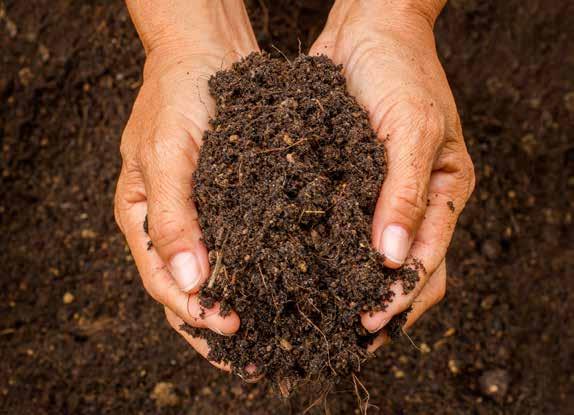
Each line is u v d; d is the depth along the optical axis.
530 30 0.56
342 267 0.31
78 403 0.49
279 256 0.31
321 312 0.31
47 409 0.49
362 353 0.32
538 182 0.56
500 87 0.56
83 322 0.51
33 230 0.53
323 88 0.34
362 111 0.34
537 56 0.56
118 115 0.54
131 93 0.53
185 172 0.33
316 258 0.32
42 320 0.51
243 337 0.32
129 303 0.51
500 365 0.51
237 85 0.34
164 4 0.38
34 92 0.53
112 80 0.53
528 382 0.52
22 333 0.51
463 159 0.37
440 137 0.34
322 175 0.32
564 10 0.56
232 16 0.39
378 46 0.36
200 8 0.38
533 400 0.51
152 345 0.50
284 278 0.31
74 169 0.54
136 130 0.36
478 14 0.55
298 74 0.35
